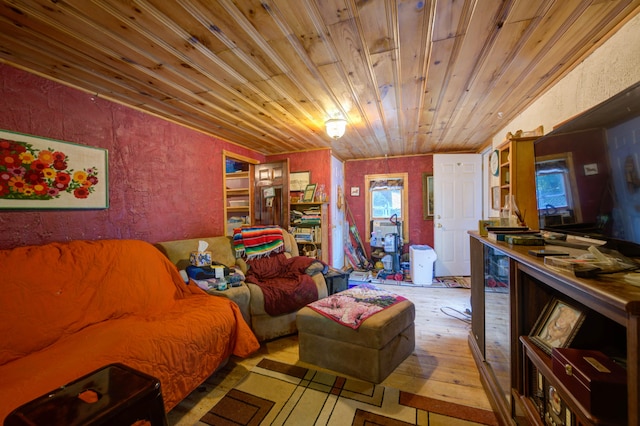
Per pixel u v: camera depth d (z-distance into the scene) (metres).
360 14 1.33
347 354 1.90
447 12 1.33
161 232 2.76
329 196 4.45
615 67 1.49
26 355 1.36
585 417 0.70
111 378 0.81
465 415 1.50
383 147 4.52
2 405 0.99
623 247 0.91
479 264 1.85
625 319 0.58
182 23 1.38
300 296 2.59
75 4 1.24
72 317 1.58
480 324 1.82
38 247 1.70
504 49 1.66
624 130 0.91
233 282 2.47
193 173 3.18
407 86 2.15
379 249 5.19
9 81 1.73
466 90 2.24
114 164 2.33
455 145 4.43
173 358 1.49
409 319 2.13
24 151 1.79
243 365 2.06
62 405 0.68
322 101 2.44
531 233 1.53
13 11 1.27
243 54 1.68
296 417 1.51
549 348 1.01
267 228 3.44
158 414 0.79
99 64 1.78
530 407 1.09
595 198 1.07
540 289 1.24
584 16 1.38
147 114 2.63
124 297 1.85
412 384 1.79
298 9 1.29
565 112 1.98
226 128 3.23
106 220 2.26
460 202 4.55
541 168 1.54
